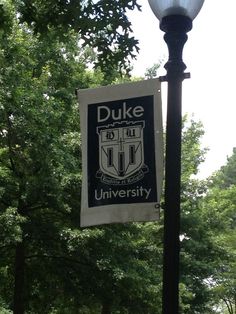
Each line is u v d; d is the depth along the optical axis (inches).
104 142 206.2
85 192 205.0
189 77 193.0
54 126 559.2
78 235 528.1
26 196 538.0
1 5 303.6
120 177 200.7
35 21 285.3
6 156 553.9
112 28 284.7
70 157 553.9
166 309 173.0
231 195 1120.8
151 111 201.9
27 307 652.1
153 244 781.3
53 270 609.0
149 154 199.0
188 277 938.7
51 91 599.5
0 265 615.8
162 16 196.4
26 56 561.6
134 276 571.2
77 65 645.9
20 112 525.3
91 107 210.8
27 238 561.3
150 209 194.7
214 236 1017.5
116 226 607.8
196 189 985.5
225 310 1620.3
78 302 645.9
